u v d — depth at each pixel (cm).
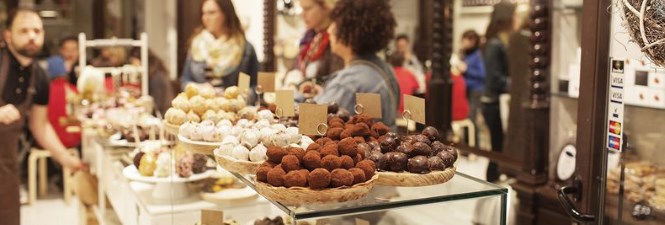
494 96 407
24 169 615
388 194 176
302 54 403
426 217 179
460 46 435
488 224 181
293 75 423
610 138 216
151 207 246
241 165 198
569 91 331
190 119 256
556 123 345
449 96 438
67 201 564
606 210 223
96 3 670
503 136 396
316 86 320
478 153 414
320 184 165
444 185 184
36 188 614
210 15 440
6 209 403
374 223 174
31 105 438
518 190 357
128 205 280
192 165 249
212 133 231
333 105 244
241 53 443
